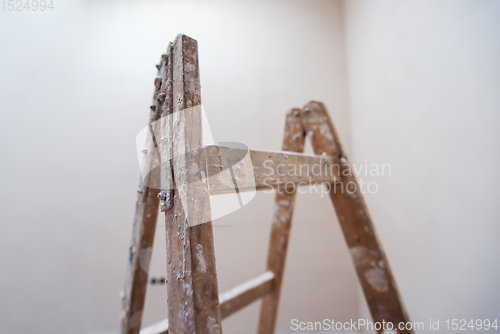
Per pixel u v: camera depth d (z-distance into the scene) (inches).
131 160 69.8
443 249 41.7
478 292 35.3
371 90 64.0
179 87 22.0
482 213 34.5
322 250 72.5
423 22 45.5
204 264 17.8
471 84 35.8
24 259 63.2
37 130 67.3
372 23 63.5
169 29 76.4
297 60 78.7
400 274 53.1
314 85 77.6
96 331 63.5
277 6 81.5
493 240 33.0
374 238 33.5
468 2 36.0
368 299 34.4
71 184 67.1
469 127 36.2
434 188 43.4
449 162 40.0
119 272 65.8
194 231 18.3
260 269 69.4
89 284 64.9
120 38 74.7
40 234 64.4
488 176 33.4
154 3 77.7
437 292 43.1
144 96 72.6
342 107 77.0
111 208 67.6
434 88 43.0
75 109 69.9
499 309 32.3
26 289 62.6
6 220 63.6
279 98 76.3
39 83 68.9
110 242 66.5
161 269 64.6
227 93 75.0
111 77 72.6
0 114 66.3
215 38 77.7
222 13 79.5
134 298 29.4
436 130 42.6
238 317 70.0
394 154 54.6
